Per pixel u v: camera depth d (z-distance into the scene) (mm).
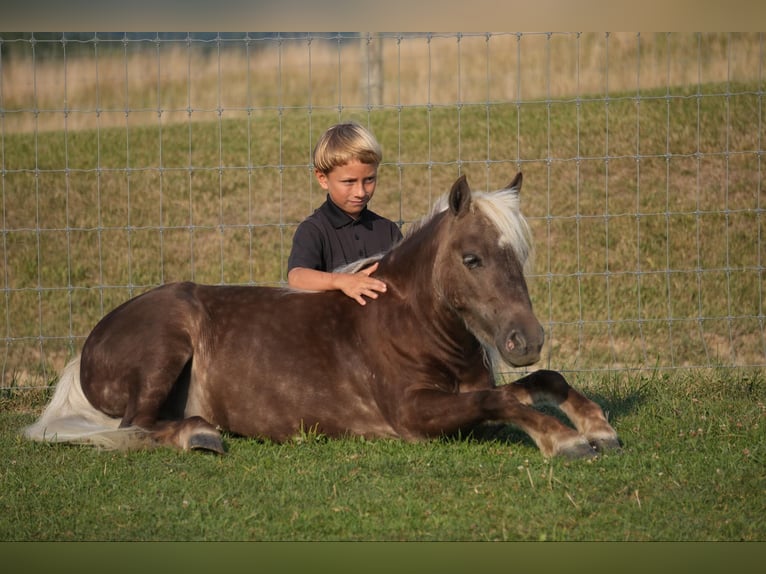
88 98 25406
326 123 21953
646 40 24359
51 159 20609
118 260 17328
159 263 17234
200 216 18547
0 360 13867
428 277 7914
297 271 8781
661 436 8406
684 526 6180
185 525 6383
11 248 17672
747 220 17469
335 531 6254
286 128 21766
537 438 7559
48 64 26734
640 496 6703
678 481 7000
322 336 8414
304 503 6711
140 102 25156
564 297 15438
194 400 8742
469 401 7707
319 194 19312
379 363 8180
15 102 25031
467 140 20359
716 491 6797
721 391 10469
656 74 23062
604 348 13844
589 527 6188
